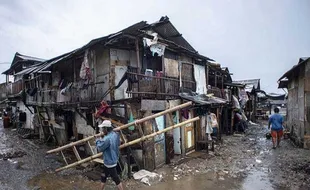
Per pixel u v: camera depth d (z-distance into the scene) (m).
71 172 9.23
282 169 9.15
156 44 10.23
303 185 7.46
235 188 7.33
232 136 18.45
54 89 14.45
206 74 15.84
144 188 7.35
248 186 7.48
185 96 11.74
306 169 8.98
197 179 8.16
